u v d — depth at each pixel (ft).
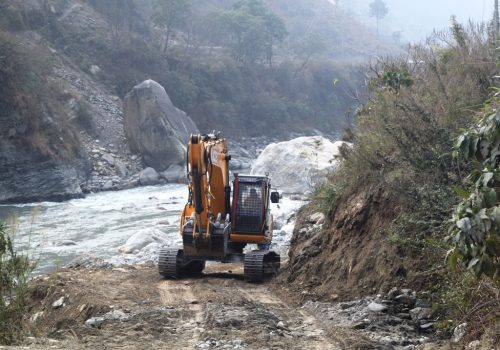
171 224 110.63
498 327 27.20
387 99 50.80
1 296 29.45
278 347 30.76
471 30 55.01
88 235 99.50
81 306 42.86
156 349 30.07
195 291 48.78
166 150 210.59
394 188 41.32
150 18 343.05
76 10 312.50
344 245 45.70
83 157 195.52
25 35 265.13
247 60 398.01
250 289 50.24
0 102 176.35
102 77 282.97
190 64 338.34
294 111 373.81
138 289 49.55
